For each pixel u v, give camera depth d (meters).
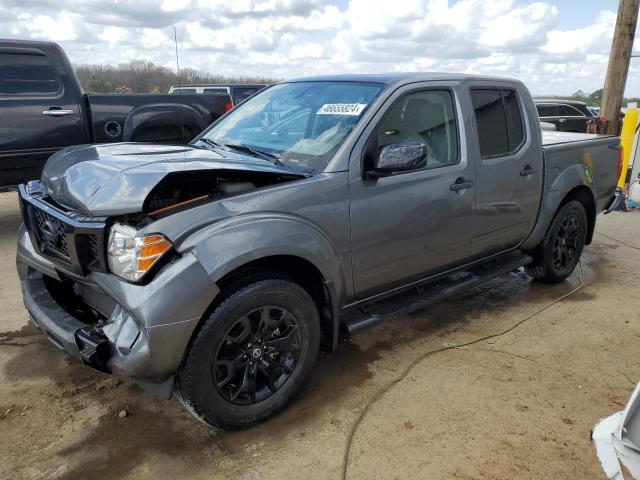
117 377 3.37
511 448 2.77
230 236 2.61
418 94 3.60
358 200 3.15
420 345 3.88
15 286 4.86
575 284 5.21
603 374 3.52
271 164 3.11
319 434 2.86
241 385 2.81
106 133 7.02
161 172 2.55
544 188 4.61
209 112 7.73
